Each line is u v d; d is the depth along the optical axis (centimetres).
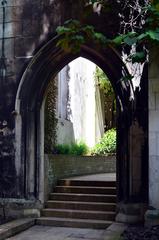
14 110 941
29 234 833
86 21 894
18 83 945
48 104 1274
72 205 980
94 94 1973
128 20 855
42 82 961
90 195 1008
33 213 933
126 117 874
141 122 860
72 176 1284
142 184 856
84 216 937
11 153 941
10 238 796
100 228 889
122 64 870
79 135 1788
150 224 784
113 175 1361
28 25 945
